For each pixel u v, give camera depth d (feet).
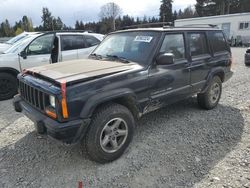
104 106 11.03
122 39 14.73
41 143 13.05
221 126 15.01
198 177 10.25
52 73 11.30
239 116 16.61
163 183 9.93
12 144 12.98
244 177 10.16
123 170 10.76
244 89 23.76
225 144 12.90
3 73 20.97
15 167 11.02
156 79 12.89
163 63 12.54
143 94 12.43
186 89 15.11
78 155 11.94
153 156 11.78
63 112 9.78
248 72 33.27
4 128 14.96
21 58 21.63
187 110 17.69
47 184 9.93
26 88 11.98
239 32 95.04
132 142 13.05
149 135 13.84
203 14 172.55
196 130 14.47
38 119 10.43
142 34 14.02
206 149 12.41
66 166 11.08
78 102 10.05
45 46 23.07
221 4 159.43
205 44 16.69
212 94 17.61
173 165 11.07
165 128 14.73
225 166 10.95
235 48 82.89
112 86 11.02
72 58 24.04
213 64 17.02
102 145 10.92
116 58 13.71
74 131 9.98
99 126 10.63
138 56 13.09
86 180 10.14
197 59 15.69
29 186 9.82
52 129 9.77
